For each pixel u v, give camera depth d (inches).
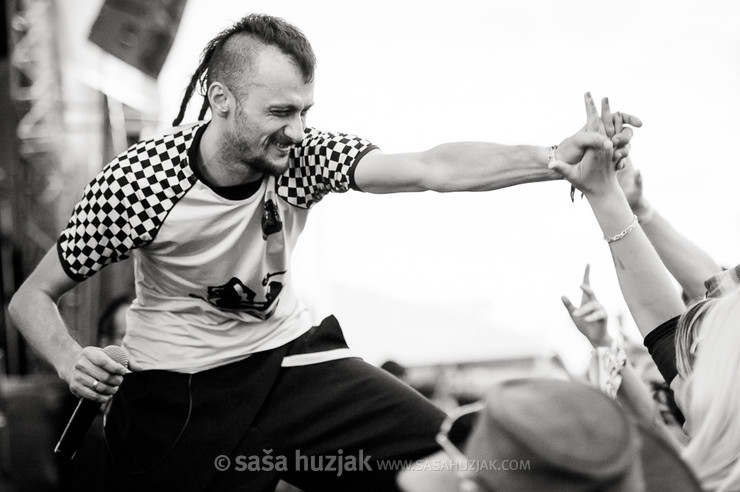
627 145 77.2
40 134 227.9
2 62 225.3
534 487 44.7
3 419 189.2
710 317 58.9
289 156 89.4
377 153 87.4
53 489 186.4
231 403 91.7
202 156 86.8
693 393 57.4
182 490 91.4
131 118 225.5
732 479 53.8
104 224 87.5
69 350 87.8
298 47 84.4
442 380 260.2
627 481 44.2
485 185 81.9
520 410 45.9
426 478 54.5
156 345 93.0
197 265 88.6
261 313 92.5
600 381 83.5
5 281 225.0
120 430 94.6
